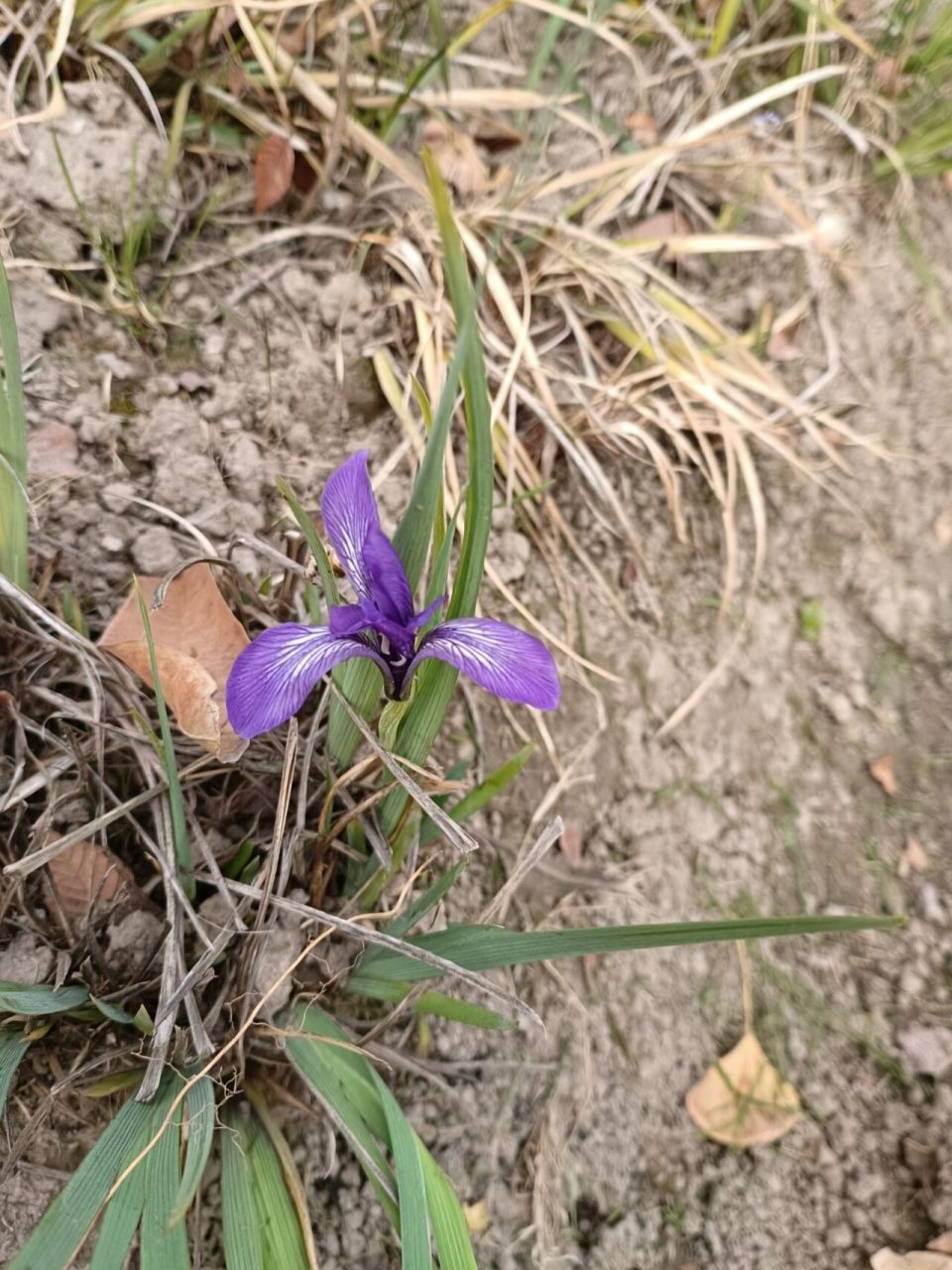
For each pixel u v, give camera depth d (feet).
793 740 1.00
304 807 0.71
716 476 1.02
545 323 1.04
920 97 1.15
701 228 1.11
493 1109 0.84
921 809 1.00
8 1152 0.71
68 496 0.83
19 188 0.85
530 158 1.03
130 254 0.87
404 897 0.71
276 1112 0.76
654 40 1.14
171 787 0.64
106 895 0.72
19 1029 0.68
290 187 0.98
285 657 0.58
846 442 1.07
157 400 0.88
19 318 0.84
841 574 1.05
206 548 0.81
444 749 0.91
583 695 0.97
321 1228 0.77
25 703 0.74
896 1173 0.88
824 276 1.10
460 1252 0.61
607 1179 0.86
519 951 0.64
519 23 1.11
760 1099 0.89
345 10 1.00
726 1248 0.85
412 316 1.00
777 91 1.09
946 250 1.15
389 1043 0.81
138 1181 0.58
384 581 0.60
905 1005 0.93
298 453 0.93
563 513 1.02
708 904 0.94
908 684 1.03
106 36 0.91
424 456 0.61
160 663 0.70
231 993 0.71
